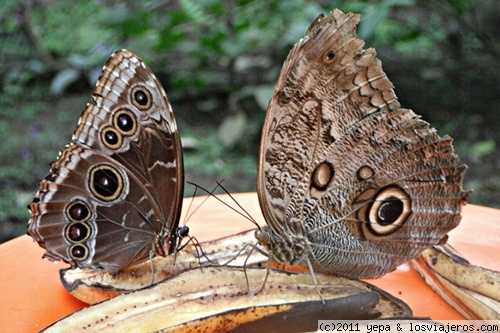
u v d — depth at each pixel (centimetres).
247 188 117
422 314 56
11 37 183
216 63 158
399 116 53
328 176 54
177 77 155
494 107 141
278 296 54
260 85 150
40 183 55
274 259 57
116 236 57
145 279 57
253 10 146
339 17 52
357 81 53
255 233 55
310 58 52
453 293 56
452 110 142
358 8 133
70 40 188
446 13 155
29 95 163
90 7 205
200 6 140
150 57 164
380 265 55
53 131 143
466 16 155
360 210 54
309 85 52
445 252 57
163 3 159
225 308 53
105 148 56
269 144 53
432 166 54
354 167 54
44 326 55
